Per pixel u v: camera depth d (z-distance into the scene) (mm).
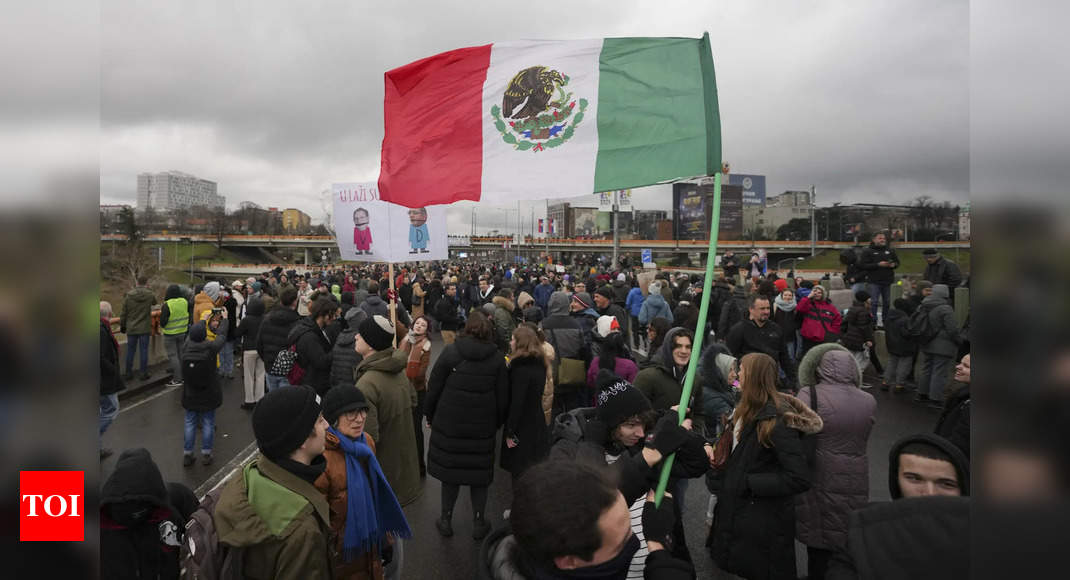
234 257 109438
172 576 2217
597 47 3115
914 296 8781
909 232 77250
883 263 10477
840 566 1312
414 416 5465
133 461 2127
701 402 4180
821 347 3289
